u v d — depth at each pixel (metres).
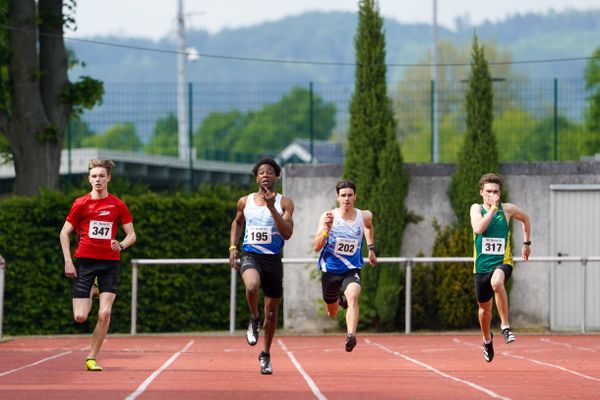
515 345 38.31
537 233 46.72
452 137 55.00
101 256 26.48
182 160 65.38
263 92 55.16
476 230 27.41
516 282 46.75
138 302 46.31
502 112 55.03
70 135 56.53
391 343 39.59
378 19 47.03
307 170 47.06
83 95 53.53
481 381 24.75
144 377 25.34
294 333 45.28
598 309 46.47
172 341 40.59
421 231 46.72
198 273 46.97
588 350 35.88
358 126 46.50
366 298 45.38
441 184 46.81
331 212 27.00
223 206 47.47
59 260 45.69
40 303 45.41
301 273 46.81
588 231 46.69
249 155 72.06
